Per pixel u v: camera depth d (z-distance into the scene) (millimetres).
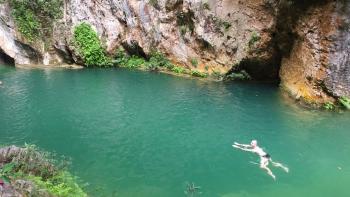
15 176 10148
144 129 17016
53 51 29594
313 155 14875
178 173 13336
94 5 30188
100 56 29391
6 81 24109
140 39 29297
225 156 14641
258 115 18922
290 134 16703
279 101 21172
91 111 19062
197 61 27328
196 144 15633
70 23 29562
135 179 12789
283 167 13859
